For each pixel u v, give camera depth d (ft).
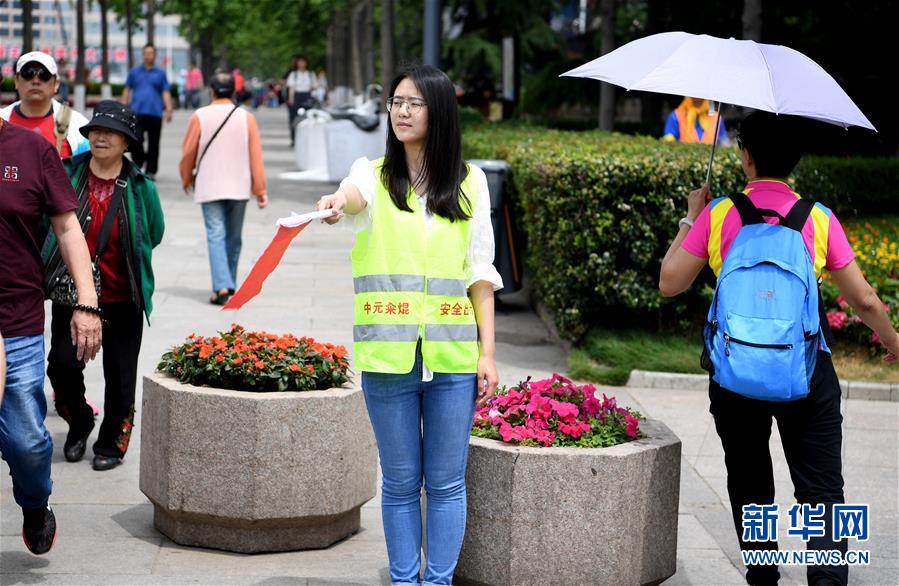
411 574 14.73
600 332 30.50
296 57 106.63
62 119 22.41
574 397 16.29
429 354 13.89
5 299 15.23
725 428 15.42
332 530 17.61
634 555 15.05
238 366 16.90
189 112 200.85
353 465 17.34
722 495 20.84
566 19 122.01
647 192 28.89
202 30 178.70
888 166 49.16
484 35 105.09
